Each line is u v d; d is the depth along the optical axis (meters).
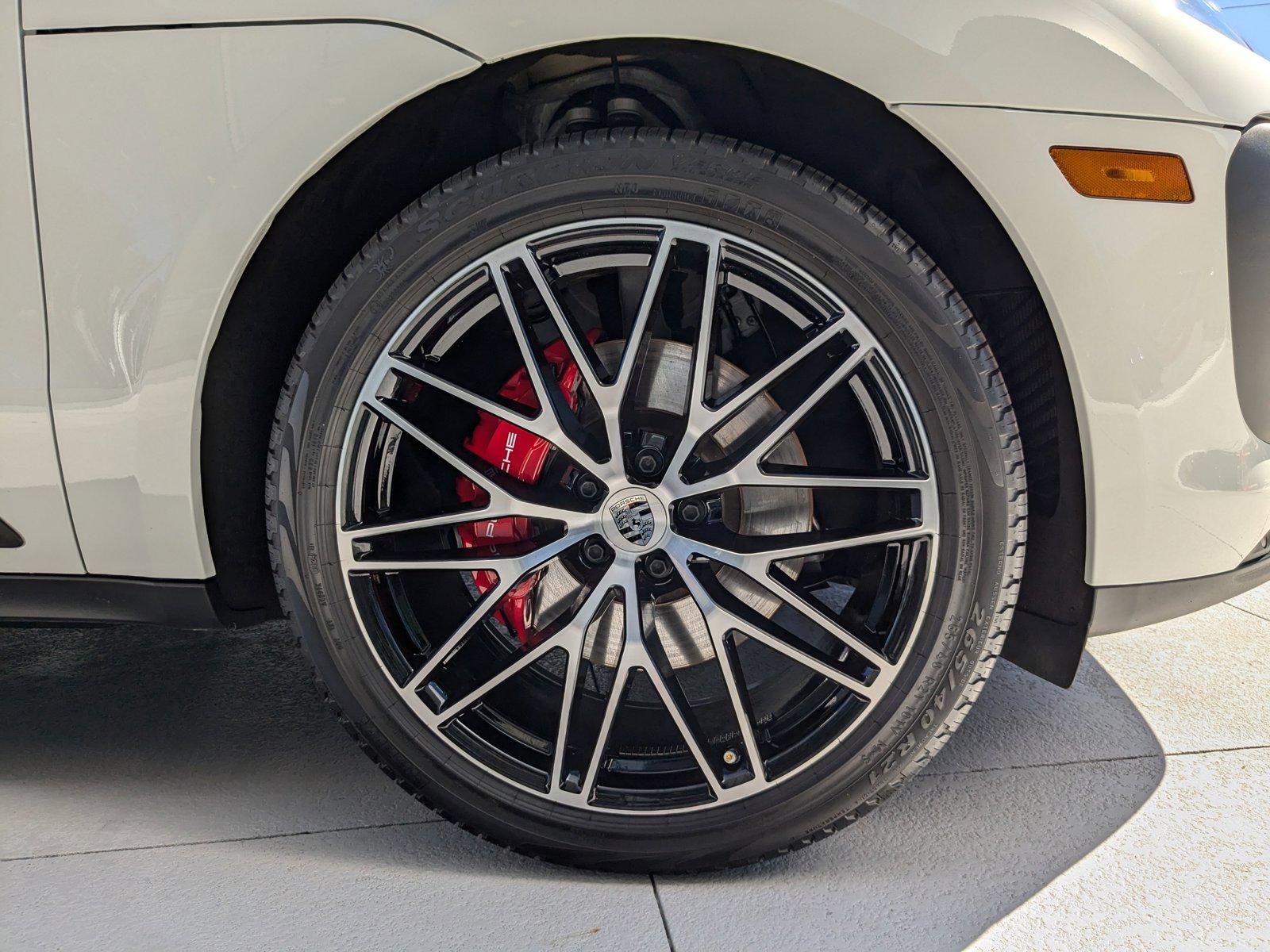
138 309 1.14
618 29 1.04
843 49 1.04
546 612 1.35
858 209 1.10
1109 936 1.12
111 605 1.27
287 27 1.07
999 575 1.15
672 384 1.32
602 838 1.24
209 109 1.09
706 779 1.22
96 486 1.21
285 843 1.34
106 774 1.54
